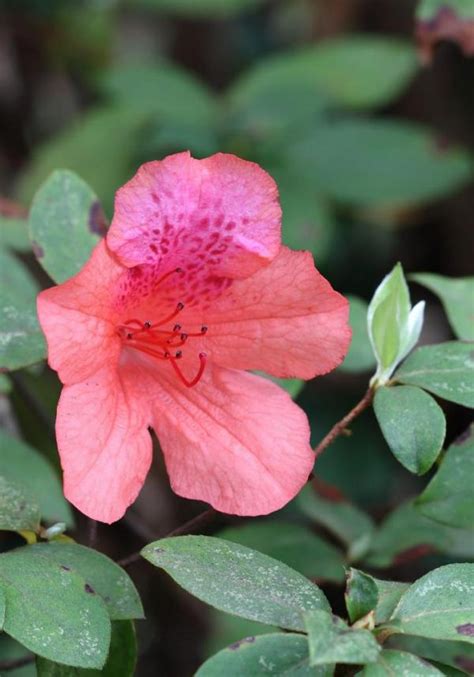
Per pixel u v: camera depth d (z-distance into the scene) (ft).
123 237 1.40
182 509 2.08
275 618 1.33
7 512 1.41
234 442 1.42
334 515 1.65
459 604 1.34
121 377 1.44
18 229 1.75
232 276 1.44
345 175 2.05
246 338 1.45
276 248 1.43
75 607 1.34
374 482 2.17
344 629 1.30
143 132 2.17
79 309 1.37
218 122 2.10
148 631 2.14
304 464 1.42
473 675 1.46
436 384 1.43
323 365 1.44
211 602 1.33
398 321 1.43
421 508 1.46
